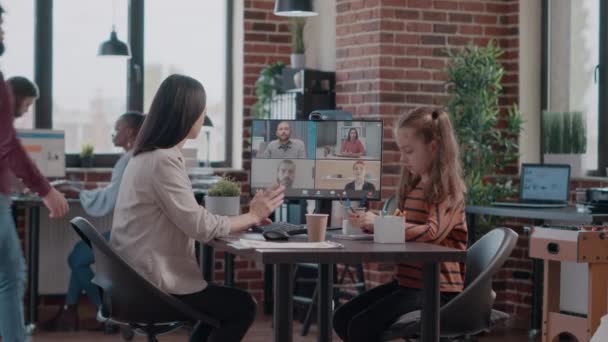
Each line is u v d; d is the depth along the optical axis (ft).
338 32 22.41
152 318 10.59
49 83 23.72
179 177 10.81
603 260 13.82
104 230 21.75
